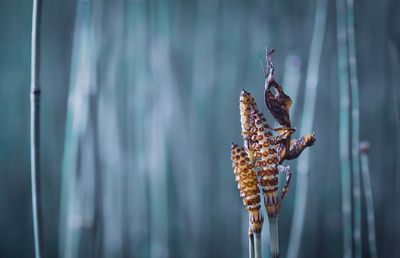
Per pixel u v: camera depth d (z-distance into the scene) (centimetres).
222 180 108
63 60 125
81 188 78
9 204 118
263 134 40
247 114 40
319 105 114
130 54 97
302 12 115
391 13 111
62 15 126
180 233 100
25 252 116
